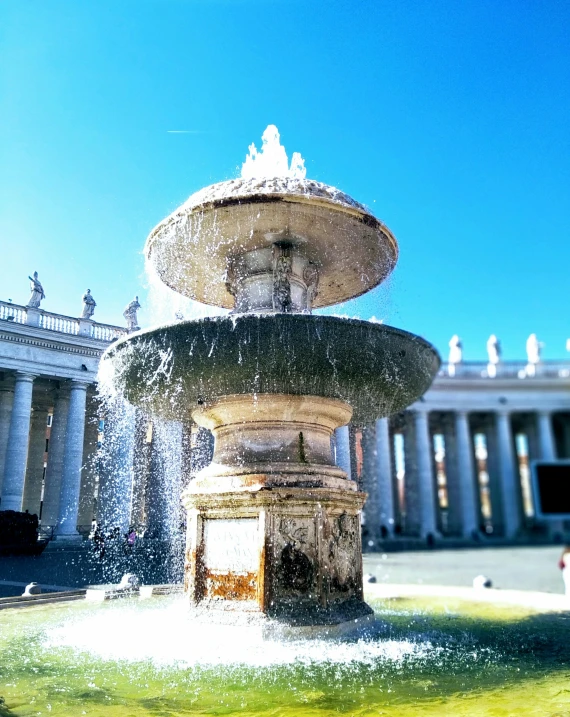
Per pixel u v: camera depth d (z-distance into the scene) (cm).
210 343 525
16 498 2609
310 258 672
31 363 2762
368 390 587
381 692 409
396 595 947
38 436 3309
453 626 662
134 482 2486
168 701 389
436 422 4984
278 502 546
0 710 371
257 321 507
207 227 613
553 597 874
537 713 362
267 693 405
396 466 4794
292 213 586
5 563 1802
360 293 781
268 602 525
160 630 578
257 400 590
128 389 636
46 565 1744
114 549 2233
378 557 2797
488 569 2133
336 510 576
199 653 499
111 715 363
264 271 650
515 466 5188
